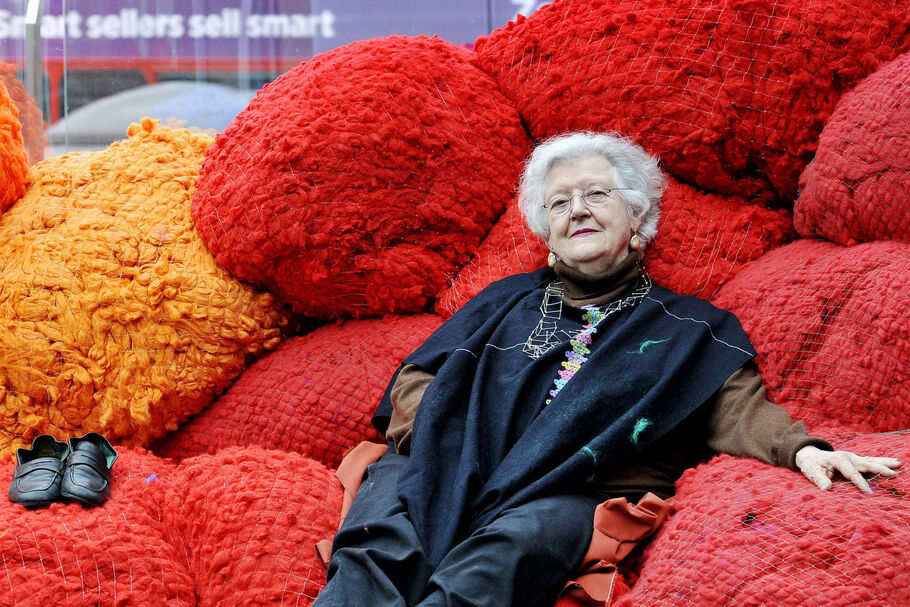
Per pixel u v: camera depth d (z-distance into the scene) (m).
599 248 1.87
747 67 1.96
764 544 1.33
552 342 1.83
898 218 1.76
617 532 1.54
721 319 1.82
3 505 1.73
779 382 1.76
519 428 1.73
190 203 2.15
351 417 1.99
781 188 2.07
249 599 1.62
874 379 1.64
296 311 2.20
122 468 1.90
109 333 2.01
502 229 2.16
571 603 1.47
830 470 1.46
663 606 1.34
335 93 2.06
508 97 2.23
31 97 2.51
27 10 2.59
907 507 1.33
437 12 2.83
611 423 1.68
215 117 2.79
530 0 2.80
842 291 1.74
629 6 2.04
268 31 2.85
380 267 2.07
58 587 1.59
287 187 2.01
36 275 1.98
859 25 1.91
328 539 1.71
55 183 2.13
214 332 2.06
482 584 1.38
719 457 1.66
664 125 2.02
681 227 2.03
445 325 1.97
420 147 2.07
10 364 1.98
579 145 1.93
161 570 1.68
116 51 2.79
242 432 2.04
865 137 1.81
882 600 1.21
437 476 1.65
